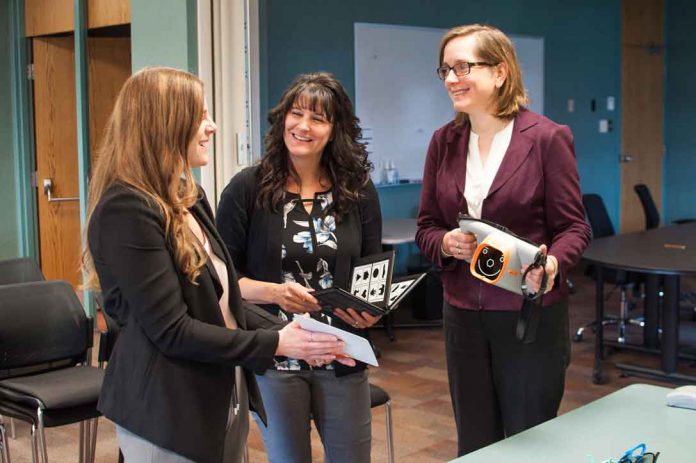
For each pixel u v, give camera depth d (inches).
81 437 123.5
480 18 309.4
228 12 179.6
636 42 384.5
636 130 389.1
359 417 88.0
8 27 251.9
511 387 88.8
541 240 87.8
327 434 88.5
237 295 74.8
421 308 251.8
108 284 66.3
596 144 367.6
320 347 70.6
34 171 257.1
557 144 85.4
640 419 75.0
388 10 279.3
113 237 64.1
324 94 85.4
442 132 93.1
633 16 381.4
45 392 112.6
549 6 337.4
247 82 181.9
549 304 86.6
